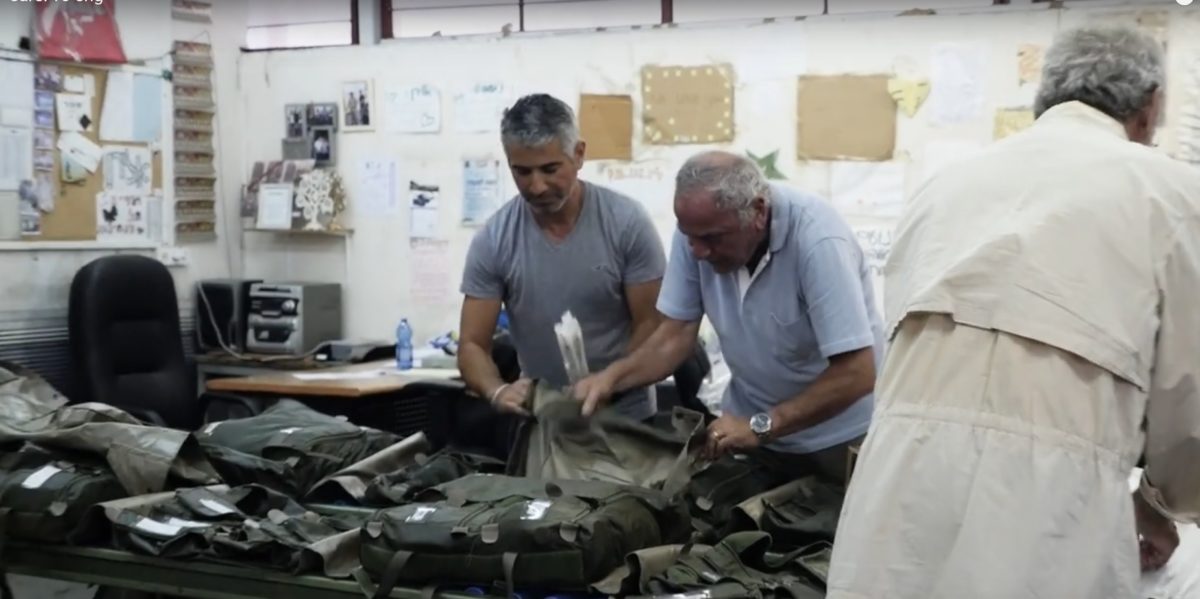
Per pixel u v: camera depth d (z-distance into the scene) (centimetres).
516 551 216
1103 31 185
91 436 276
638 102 475
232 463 283
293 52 541
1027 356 171
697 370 395
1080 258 171
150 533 250
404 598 224
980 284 175
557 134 280
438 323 523
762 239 251
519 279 303
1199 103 399
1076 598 166
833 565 184
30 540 265
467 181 511
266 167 549
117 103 499
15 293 463
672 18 480
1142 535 196
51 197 475
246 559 242
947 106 431
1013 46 422
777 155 455
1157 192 172
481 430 435
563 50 488
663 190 473
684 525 242
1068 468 168
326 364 498
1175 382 171
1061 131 182
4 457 278
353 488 274
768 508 240
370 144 530
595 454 269
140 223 511
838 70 445
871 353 248
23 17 464
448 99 512
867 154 442
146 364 466
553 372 310
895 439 179
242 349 523
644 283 300
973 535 169
